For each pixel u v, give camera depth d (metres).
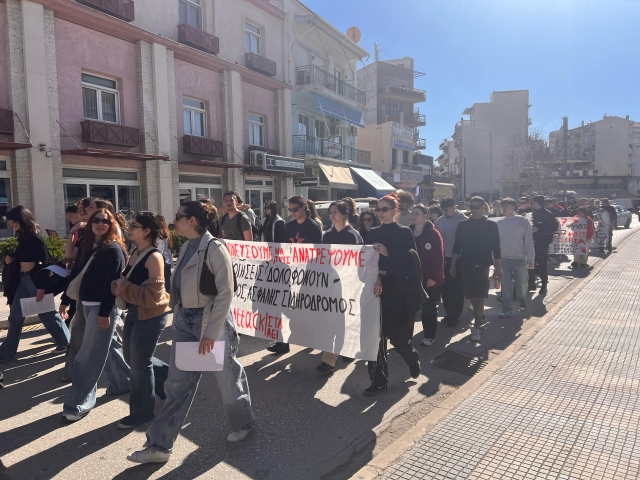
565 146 76.75
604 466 3.06
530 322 7.08
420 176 43.06
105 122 13.72
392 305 4.36
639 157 90.12
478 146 73.31
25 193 11.80
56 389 4.57
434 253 5.70
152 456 3.11
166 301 3.65
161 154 15.49
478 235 6.14
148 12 15.41
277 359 5.45
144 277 3.61
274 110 21.77
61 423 3.83
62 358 5.49
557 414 3.83
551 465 3.08
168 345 6.00
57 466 3.20
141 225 3.58
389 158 38.59
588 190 75.62
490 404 4.06
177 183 16.30
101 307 3.79
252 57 19.75
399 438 3.52
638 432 3.50
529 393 4.27
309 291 4.80
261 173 20.62
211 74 18.03
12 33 11.49
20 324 5.37
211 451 3.38
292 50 22.91
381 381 4.40
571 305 7.88
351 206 6.95
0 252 10.25
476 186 73.38
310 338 4.80
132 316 3.67
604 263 13.41
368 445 3.52
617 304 7.88
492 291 9.59
